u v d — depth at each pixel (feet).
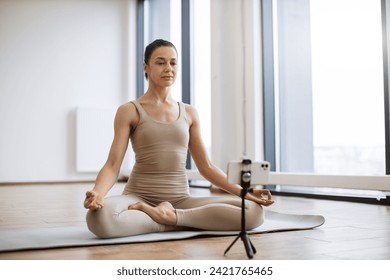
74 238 5.15
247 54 13.03
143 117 5.78
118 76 20.30
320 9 11.25
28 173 18.33
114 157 5.52
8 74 18.33
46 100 18.84
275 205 9.23
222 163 13.70
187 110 6.25
